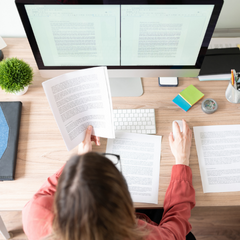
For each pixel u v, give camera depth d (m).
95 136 0.85
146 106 0.96
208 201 0.79
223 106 0.96
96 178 0.38
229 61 1.02
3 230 1.19
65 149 0.87
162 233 0.63
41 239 0.61
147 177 0.82
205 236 1.33
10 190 0.80
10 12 1.05
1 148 0.85
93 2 0.70
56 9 0.71
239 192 0.80
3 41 1.04
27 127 0.91
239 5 1.05
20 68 0.88
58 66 0.90
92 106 0.78
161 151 0.86
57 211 0.40
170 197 0.74
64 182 0.39
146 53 0.86
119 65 0.91
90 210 0.37
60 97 0.73
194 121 0.93
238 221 1.36
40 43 0.81
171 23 0.76
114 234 0.40
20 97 0.97
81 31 0.78
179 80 1.02
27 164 0.84
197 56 0.87
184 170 0.78
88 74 0.74
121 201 0.40
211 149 0.86
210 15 0.73
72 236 0.39
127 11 0.72
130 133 0.89
